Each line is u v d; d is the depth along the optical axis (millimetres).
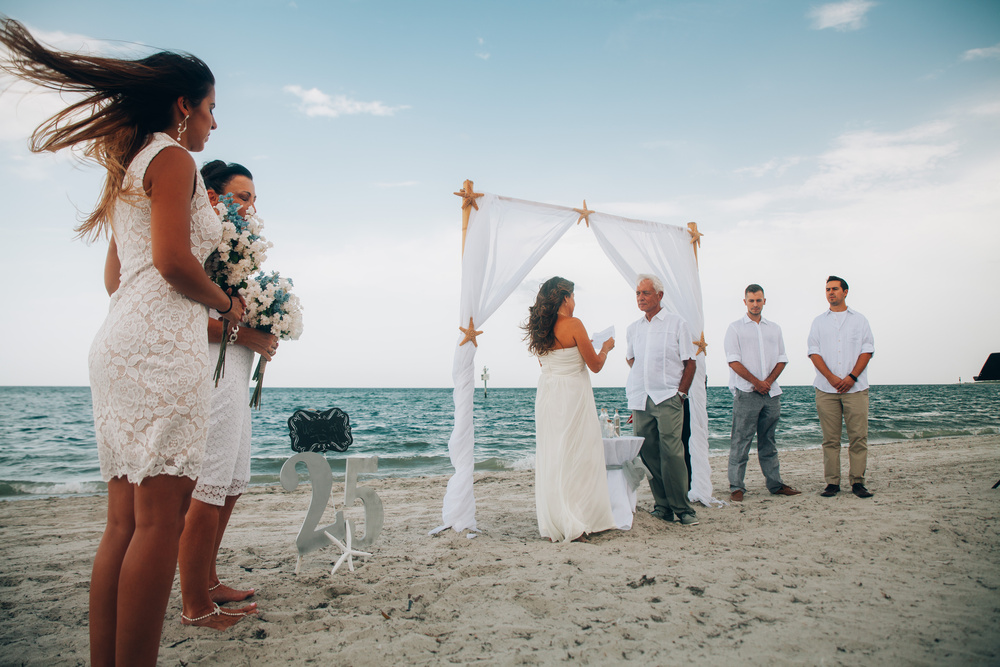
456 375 4750
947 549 3484
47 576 3389
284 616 2594
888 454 9734
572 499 4223
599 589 2939
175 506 1621
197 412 1654
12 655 2238
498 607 2709
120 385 1578
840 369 5668
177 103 1788
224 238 2211
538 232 5176
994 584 2848
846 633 2295
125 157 1700
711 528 4469
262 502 6445
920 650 2117
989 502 4836
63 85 1594
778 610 2580
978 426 18625
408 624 2510
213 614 2479
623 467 4754
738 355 5930
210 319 2379
